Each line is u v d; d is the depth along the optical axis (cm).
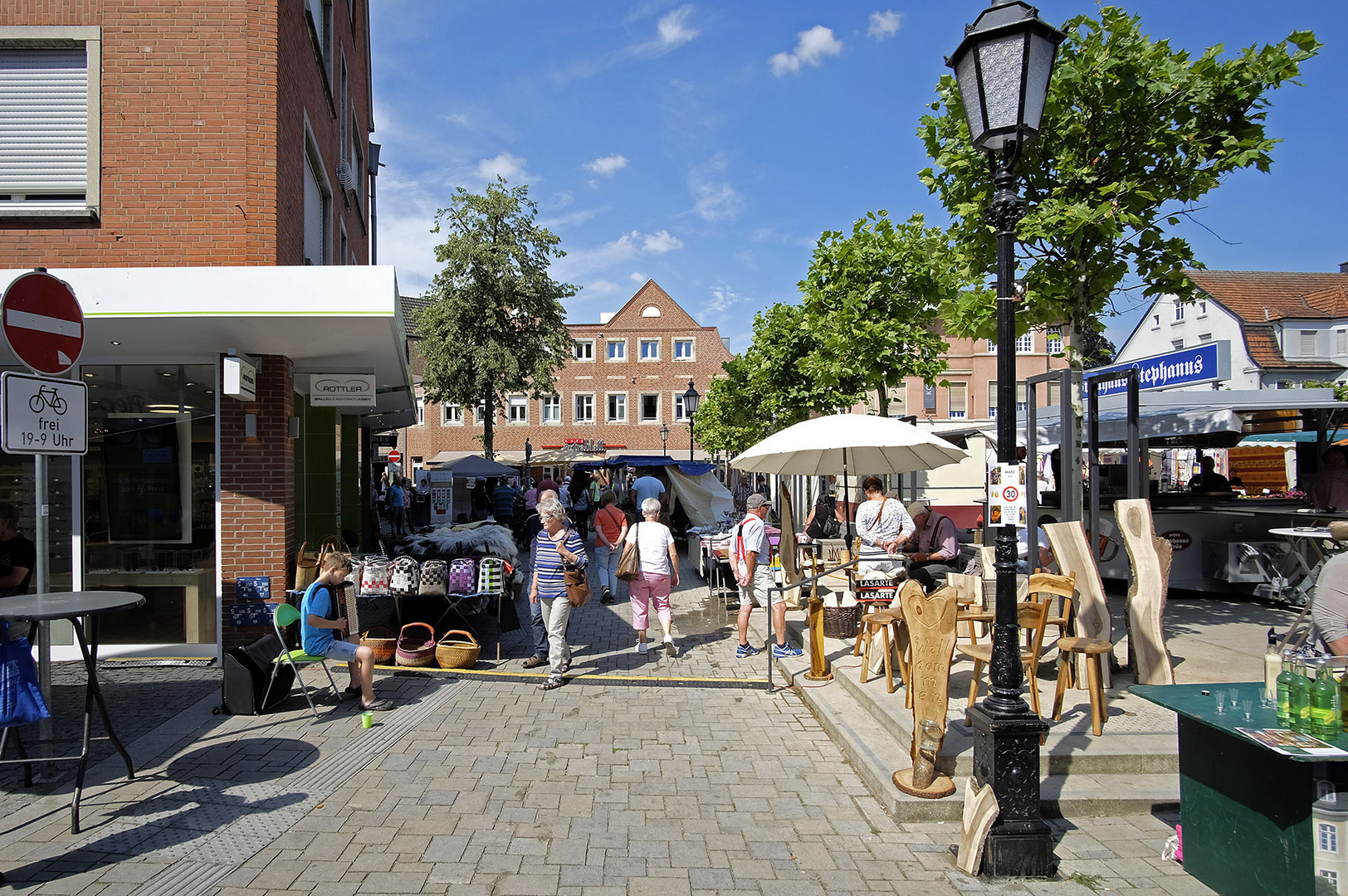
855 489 1844
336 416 1102
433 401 2197
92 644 426
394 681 693
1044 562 760
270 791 452
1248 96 611
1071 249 656
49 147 748
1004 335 388
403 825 410
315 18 1012
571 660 780
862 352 1179
